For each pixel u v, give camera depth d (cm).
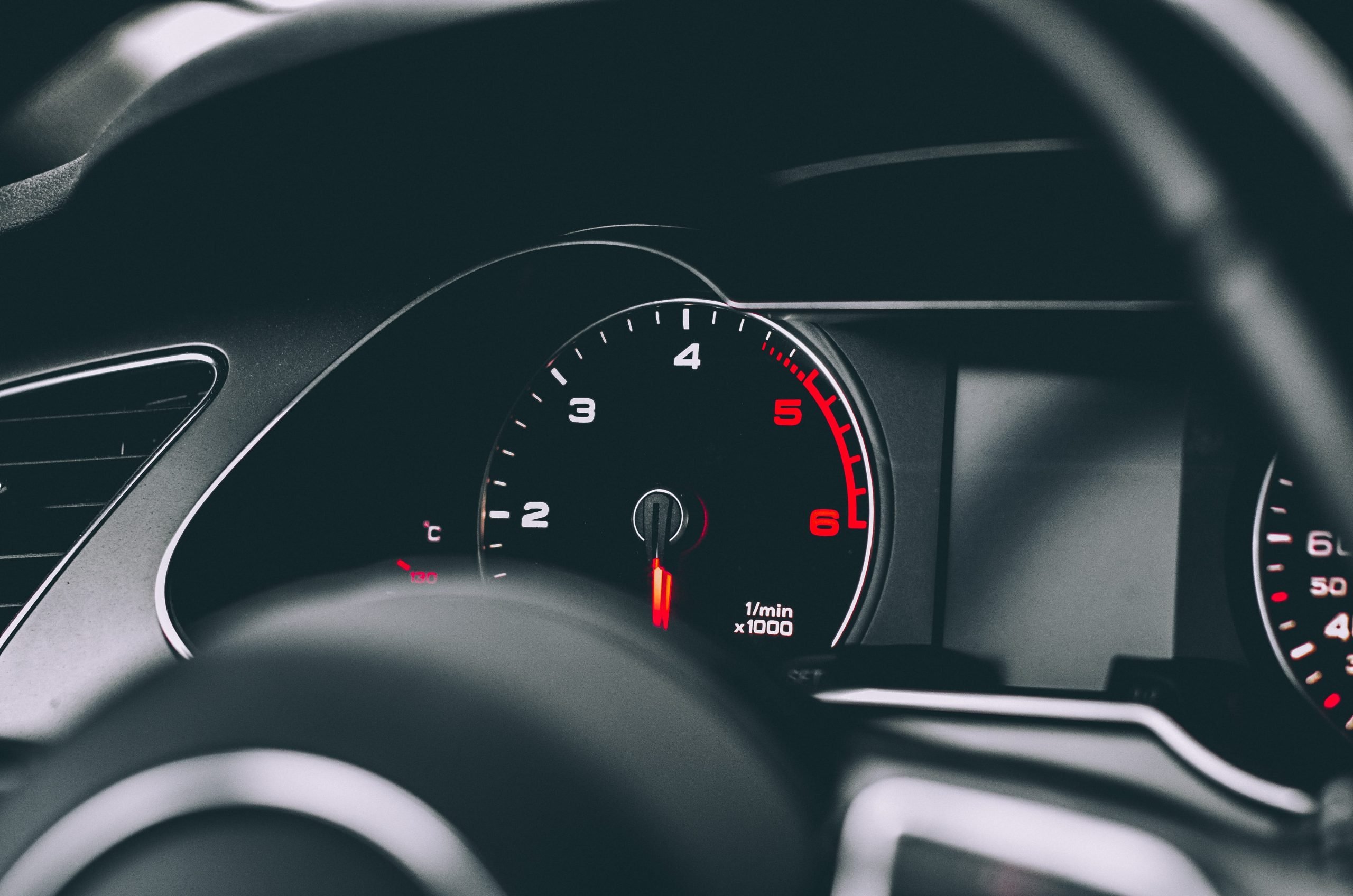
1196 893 73
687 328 234
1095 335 213
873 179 207
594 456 235
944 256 215
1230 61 77
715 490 230
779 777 79
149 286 240
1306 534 198
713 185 219
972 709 110
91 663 220
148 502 228
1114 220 199
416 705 73
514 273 238
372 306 238
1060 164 192
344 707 72
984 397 221
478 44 173
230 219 226
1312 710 197
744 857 75
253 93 191
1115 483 212
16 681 220
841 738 86
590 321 237
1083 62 81
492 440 239
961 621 220
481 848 68
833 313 224
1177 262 79
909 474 224
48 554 225
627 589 231
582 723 75
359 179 217
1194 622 206
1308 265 73
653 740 76
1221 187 77
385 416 242
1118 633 210
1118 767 106
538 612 84
